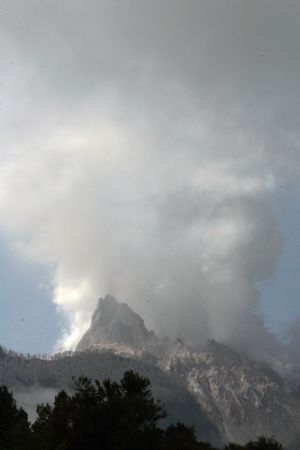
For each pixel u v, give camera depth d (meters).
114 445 55.66
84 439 55.22
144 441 58.06
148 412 62.69
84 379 62.66
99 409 57.19
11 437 59.00
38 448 56.53
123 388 65.75
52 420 60.44
